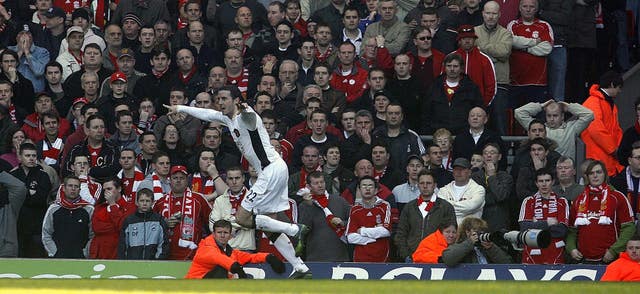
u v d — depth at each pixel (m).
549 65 59.69
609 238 46.59
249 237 47.22
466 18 59.38
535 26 58.59
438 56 56.84
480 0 59.97
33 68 58.28
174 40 59.34
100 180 51.28
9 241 48.38
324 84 55.53
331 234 47.69
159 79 57.47
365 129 51.94
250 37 60.38
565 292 24.53
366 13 61.72
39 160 51.81
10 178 49.28
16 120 54.88
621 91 63.53
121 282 24.34
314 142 52.19
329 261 47.03
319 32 57.69
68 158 52.19
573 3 60.28
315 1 63.47
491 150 50.72
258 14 61.69
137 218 47.31
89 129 51.91
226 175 50.34
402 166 52.19
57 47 60.09
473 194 48.78
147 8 61.94
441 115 54.88
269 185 41.50
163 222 47.56
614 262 42.53
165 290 24.33
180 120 53.12
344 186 50.59
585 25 61.56
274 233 43.03
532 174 49.47
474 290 24.66
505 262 44.91
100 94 56.81
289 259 43.09
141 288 24.22
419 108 56.09
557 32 59.56
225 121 41.28
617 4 65.81
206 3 62.62
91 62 57.50
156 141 52.31
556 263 46.53
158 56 57.34
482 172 50.72
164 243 47.44
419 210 47.38
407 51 57.84
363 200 47.72
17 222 49.62
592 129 54.72
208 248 42.34
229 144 52.38
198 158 50.69
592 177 46.94
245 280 24.47
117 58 59.09
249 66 58.38
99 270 44.94
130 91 57.31
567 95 62.38
